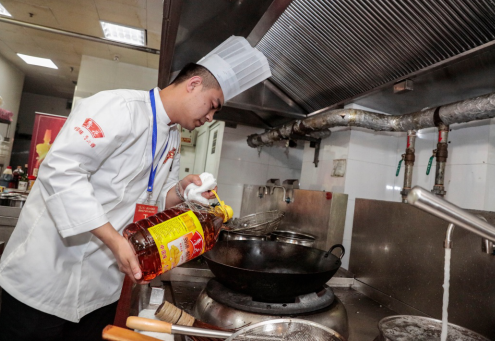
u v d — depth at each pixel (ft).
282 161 10.98
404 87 4.72
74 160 2.59
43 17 11.61
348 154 6.73
